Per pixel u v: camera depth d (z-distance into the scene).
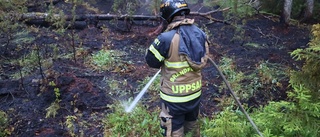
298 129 2.99
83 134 3.93
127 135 3.87
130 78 5.27
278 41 7.25
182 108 3.09
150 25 7.98
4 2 6.42
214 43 6.95
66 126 4.06
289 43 7.09
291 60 6.07
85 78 5.14
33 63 5.24
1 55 5.78
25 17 7.04
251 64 5.88
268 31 7.82
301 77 3.30
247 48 6.75
